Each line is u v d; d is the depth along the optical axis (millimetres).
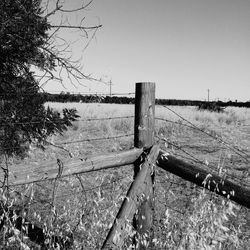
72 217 3518
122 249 3094
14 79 4438
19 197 3730
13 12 4031
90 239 3273
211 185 3311
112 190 3828
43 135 4328
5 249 3006
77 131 12062
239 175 6883
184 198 4922
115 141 11016
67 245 3266
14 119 4281
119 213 2959
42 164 2842
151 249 3275
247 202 3254
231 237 3221
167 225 3355
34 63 4395
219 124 17156
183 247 3102
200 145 10398
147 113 3418
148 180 3291
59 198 4688
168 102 43469
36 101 4449
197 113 21969
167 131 13227
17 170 2736
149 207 3340
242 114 24031
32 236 3385
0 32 3945
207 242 3127
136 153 3348
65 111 4488
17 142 4379
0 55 4227
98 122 13961
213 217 3174
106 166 3166
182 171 3363
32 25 4109
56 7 4164
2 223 3086
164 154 3367
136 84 3441
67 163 2930
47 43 4301
